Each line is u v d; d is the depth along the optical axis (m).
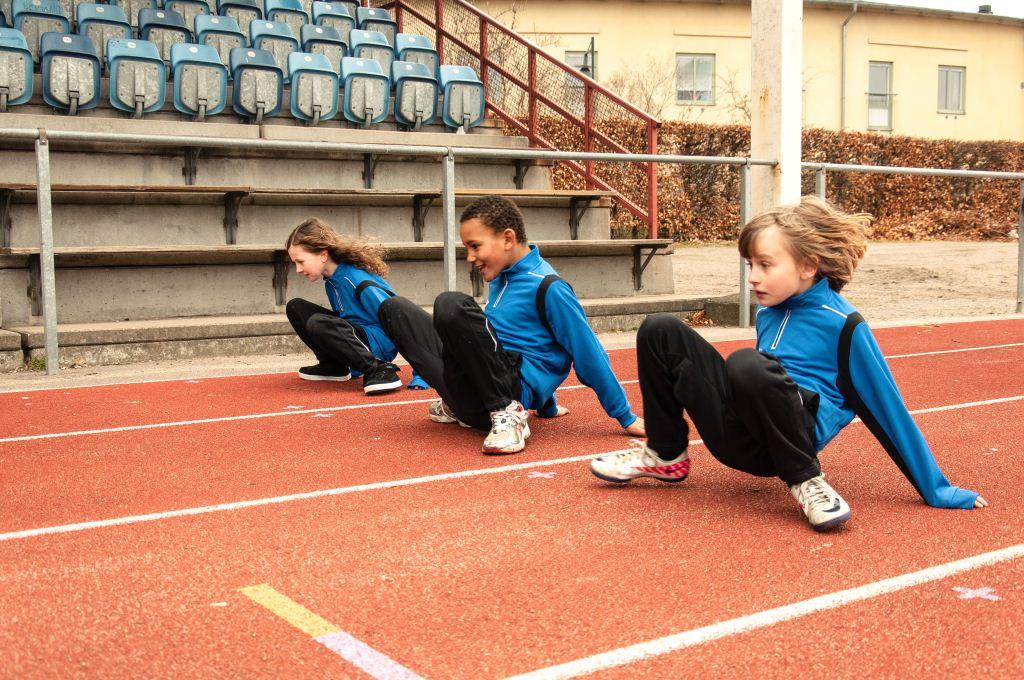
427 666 1.62
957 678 1.58
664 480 2.84
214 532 2.39
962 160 18.95
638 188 8.32
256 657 1.66
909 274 10.91
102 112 7.89
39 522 2.49
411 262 7.15
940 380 4.92
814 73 21.92
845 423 2.58
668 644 1.71
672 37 20.33
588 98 8.68
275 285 6.61
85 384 4.86
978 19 23.22
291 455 3.28
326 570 2.11
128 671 1.61
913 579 2.04
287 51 9.28
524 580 2.04
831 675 1.59
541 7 19.66
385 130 9.04
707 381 2.55
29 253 5.62
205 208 6.84
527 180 8.92
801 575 2.07
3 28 7.43
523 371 3.42
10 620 1.83
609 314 6.97
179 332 5.63
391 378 4.55
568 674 1.60
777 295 2.50
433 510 2.60
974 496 2.58
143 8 9.35
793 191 7.03
